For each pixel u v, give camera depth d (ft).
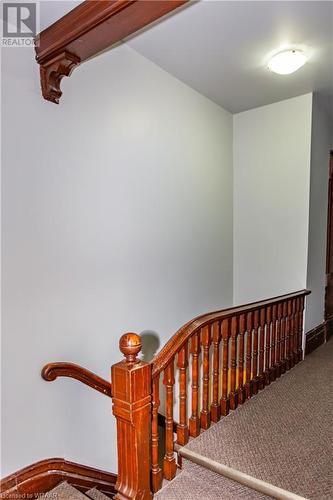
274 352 9.86
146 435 5.38
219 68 9.97
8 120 6.18
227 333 7.70
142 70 9.25
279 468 5.98
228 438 6.90
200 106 11.78
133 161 9.02
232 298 13.98
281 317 10.26
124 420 5.21
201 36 8.31
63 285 7.24
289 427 7.30
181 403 6.63
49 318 6.96
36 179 6.66
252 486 5.70
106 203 8.23
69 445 7.34
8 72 6.18
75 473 7.27
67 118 7.25
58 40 6.03
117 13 5.15
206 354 7.13
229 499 5.99
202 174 11.96
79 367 7.16
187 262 11.32
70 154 7.32
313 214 12.37
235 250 13.94
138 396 5.17
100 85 8.02
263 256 13.15
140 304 9.38
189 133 11.26
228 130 13.44
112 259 8.45
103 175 8.14
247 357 8.54
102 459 8.13
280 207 12.64
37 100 6.66
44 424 6.84
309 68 9.98
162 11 5.10
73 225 7.42
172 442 6.29
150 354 9.73
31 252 6.61
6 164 6.16
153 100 9.67
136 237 9.18
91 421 7.84
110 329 8.42
